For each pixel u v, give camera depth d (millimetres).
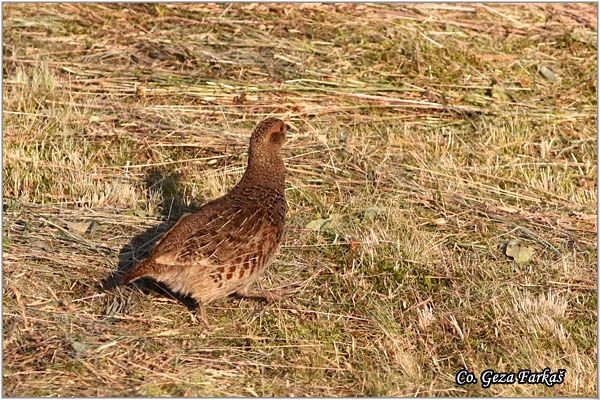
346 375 9156
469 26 18391
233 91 15312
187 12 18031
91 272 10438
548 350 9703
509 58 17281
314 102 15258
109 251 10852
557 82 16734
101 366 8867
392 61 16750
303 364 9273
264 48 16812
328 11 18344
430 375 9266
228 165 13289
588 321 10320
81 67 15781
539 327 10000
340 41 17281
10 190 12180
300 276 10820
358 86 15852
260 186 10203
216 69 16094
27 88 14711
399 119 15117
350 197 12508
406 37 17562
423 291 10688
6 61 15750
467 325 10039
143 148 13523
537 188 13445
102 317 9734
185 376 8805
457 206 12609
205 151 13633
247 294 10211
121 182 12617
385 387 8906
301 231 11719
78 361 8852
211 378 8844
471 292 10680
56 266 10469
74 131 13766
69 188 12312
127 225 11477
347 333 9820
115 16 17672
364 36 17484
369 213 12094
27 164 12766
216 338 9562
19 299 9789
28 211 11578
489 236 11945
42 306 9812
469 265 11172
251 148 10383
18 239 10891
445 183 13242
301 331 9789
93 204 11984
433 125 15016
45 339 9195
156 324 9734
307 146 13953
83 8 17812
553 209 12852
